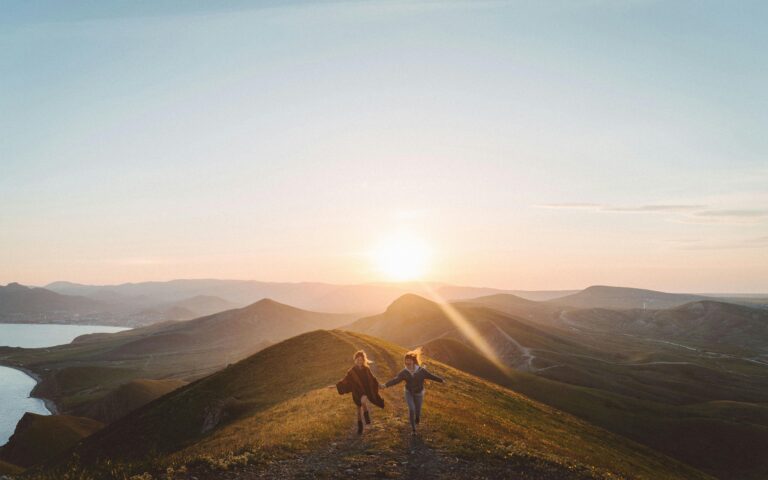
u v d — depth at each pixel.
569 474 16.91
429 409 25.41
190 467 14.89
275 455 16.58
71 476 14.10
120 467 14.30
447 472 15.59
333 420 21.89
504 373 125.62
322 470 15.16
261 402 43.50
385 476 14.88
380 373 42.94
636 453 53.56
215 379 59.09
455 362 133.00
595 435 54.41
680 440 85.19
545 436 36.72
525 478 15.93
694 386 142.50
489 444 19.30
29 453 90.75
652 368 164.75
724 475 76.62
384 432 19.50
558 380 137.50
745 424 88.12
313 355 59.09
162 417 52.88
